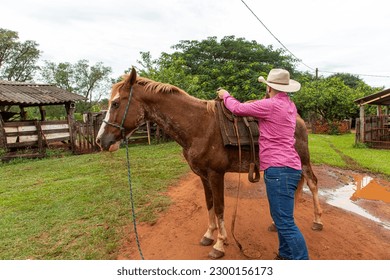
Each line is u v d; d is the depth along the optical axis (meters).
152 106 3.08
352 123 29.20
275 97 2.64
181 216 4.36
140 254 3.25
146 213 4.49
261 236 3.66
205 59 19.23
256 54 19.70
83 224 4.23
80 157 10.23
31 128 11.26
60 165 8.88
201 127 3.02
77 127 12.77
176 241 3.62
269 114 2.56
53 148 12.60
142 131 13.62
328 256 3.24
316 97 22.27
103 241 3.69
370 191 5.91
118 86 3.05
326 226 3.98
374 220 4.38
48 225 4.24
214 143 3.00
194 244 3.53
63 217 4.52
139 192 5.53
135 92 3.03
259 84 16.72
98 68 38.69
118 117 2.99
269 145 2.58
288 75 2.69
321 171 7.57
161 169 7.41
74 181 6.64
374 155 10.27
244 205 4.73
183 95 3.14
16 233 4.01
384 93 12.50
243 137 3.02
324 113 22.98
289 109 2.64
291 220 2.56
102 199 5.24
